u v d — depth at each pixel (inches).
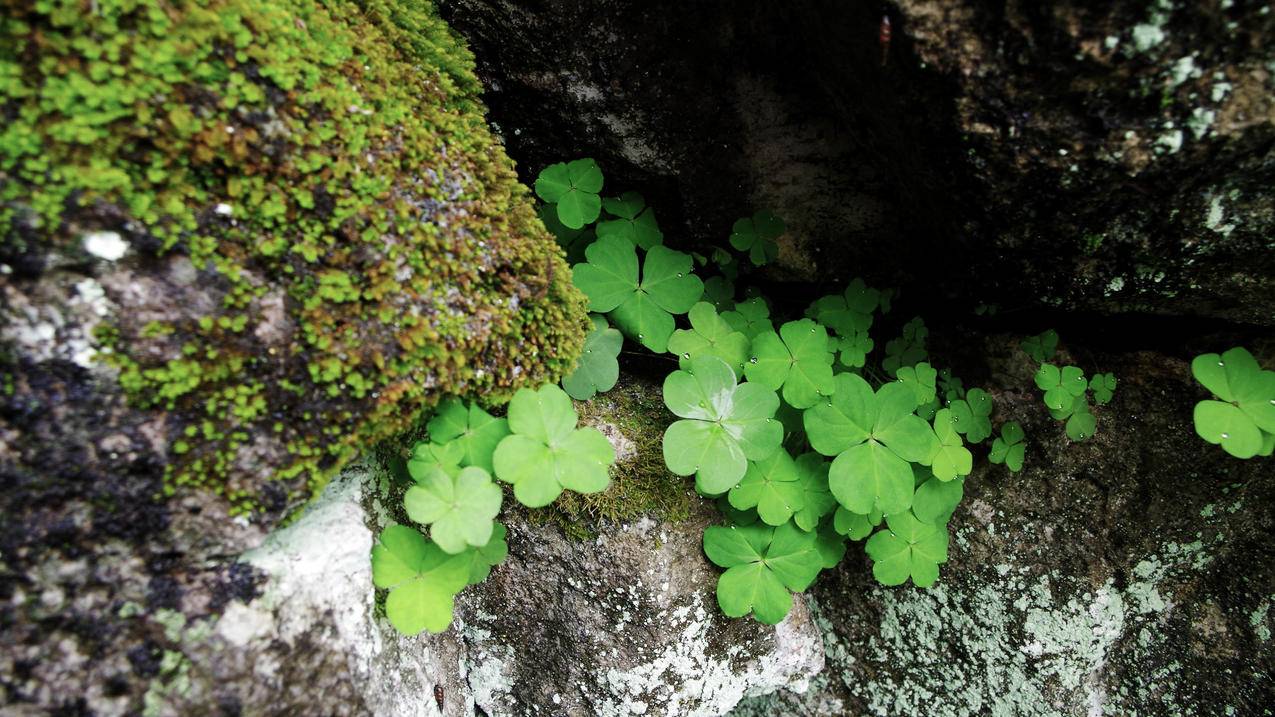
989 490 10.1
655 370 9.8
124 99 6.1
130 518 6.5
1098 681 10.2
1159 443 9.4
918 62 6.7
